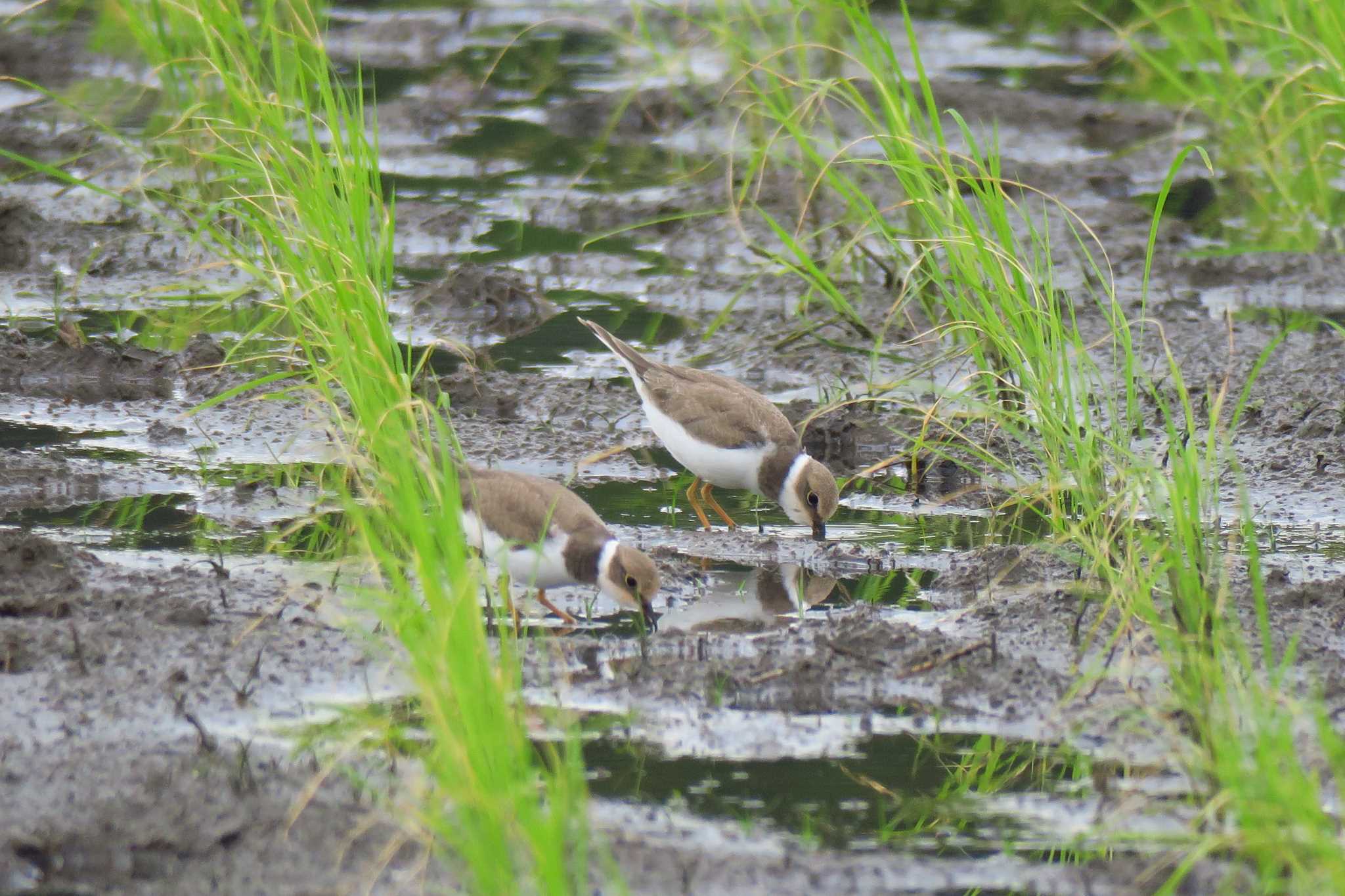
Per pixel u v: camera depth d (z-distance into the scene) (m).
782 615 11.48
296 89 19.73
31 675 9.89
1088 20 31.38
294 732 9.40
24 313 17.86
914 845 8.47
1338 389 15.94
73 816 8.44
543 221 21.72
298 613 10.95
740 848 8.38
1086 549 11.59
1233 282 19.45
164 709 9.60
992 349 14.88
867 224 16.67
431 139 25.39
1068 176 22.92
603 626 11.28
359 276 12.15
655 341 17.73
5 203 20.20
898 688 10.23
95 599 10.88
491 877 7.31
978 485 14.22
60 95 25.78
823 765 9.30
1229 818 8.59
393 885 7.97
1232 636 10.51
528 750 8.50
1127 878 8.14
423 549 8.88
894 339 17.64
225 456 14.37
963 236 13.85
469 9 32.28
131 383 15.89
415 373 13.45
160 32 19.25
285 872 8.05
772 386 16.55
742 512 13.96
